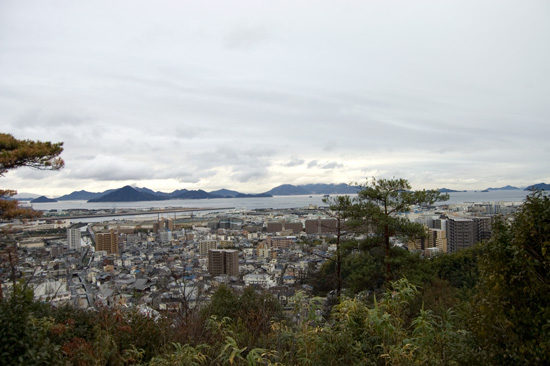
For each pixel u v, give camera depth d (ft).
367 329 11.12
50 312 18.49
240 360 10.98
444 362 10.39
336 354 10.37
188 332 15.48
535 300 9.41
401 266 36.09
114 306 17.72
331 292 39.47
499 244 10.07
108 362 12.96
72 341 13.85
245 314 21.97
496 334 9.82
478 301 10.68
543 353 8.59
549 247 9.21
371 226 39.11
